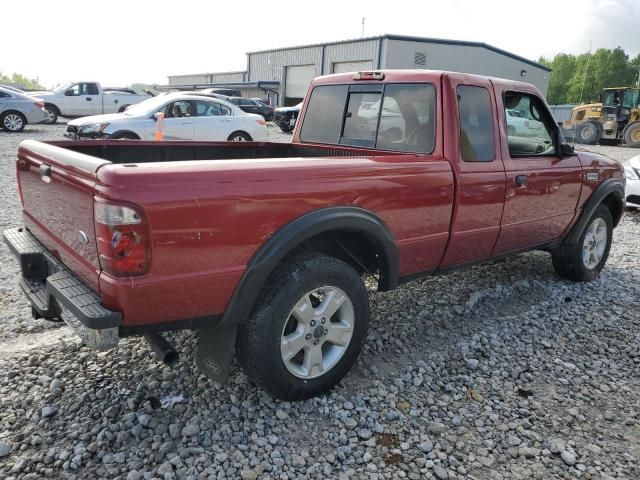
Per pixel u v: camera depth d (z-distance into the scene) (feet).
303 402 10.05
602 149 74.28
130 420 9.22
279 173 8.85
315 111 15.34
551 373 11.70
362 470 8.45
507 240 13.88
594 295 16.61
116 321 7.67
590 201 16.46
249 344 9.15
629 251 22.25
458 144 11.83
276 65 136.26
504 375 11.51
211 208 8.07
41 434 8.82
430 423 9.68
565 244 16.78
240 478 8.11
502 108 13.10
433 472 8.50
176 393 10.14
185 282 8.06
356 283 10.19
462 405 10.32
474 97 12.39
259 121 47.85
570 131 88.99
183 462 8.36
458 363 11.93
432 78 12.05
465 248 12.65
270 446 8.86
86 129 40.70
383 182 10.28
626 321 14.70
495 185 12.67
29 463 8.16
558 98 385.70
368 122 13.73
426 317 14.24
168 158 13.82
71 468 8.13
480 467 8.67
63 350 11.58
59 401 9.71
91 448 8.50
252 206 8.50
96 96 72.08
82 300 8.03
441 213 11.59
